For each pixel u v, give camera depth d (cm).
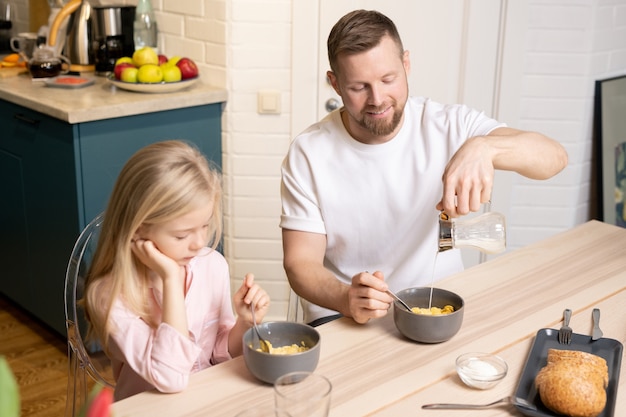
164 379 137
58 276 298
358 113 182
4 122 308
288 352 141
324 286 175
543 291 173
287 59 303
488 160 162
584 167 322
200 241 155
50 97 286
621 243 201
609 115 316
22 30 384
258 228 323
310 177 196
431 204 197
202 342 176
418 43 305
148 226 151
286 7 296
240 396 134
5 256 332
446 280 179
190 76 305
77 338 176
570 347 148
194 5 307
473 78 306
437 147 196
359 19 176
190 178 150
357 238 200
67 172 278
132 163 153
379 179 195
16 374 291
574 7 299
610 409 127
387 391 134
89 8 328
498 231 158
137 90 297
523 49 303
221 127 313
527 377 137
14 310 342
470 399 132
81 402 179
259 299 158
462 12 300
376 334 155
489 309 165
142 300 157
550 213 321
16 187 311
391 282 203
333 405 130
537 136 184
